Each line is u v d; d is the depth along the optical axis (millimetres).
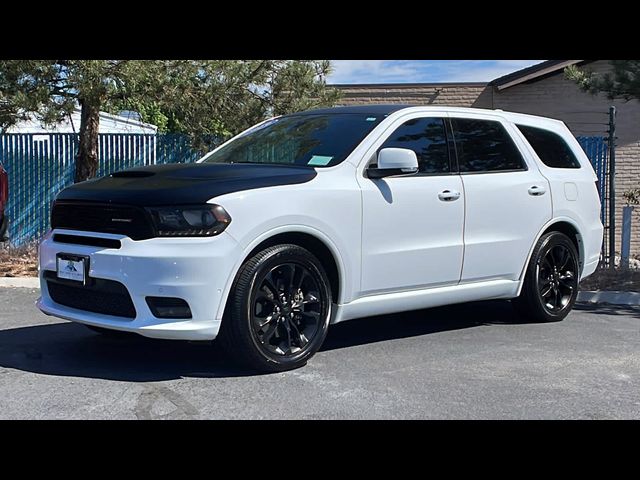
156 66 10758
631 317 7949
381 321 7453
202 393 4906
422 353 6117
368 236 5793
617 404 4902
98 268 5109
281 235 5398
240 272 5129
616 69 9562
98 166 12219
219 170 5535
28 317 7375
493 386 5230
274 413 4570
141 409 4594
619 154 16484
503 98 17141
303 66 11812
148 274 4910
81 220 5352
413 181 6121
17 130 15055
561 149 7766
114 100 11430
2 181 8445
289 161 6066
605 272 10266
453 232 6383
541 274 7363
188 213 4973
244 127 11766
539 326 7328
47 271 5613
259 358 5258
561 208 7422
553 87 16891
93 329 6285
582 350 6340
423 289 6309
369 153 5945
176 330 4922
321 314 5574
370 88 17406
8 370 5395
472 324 7367
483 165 6793
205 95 11547
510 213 6867
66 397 4797
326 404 4750
